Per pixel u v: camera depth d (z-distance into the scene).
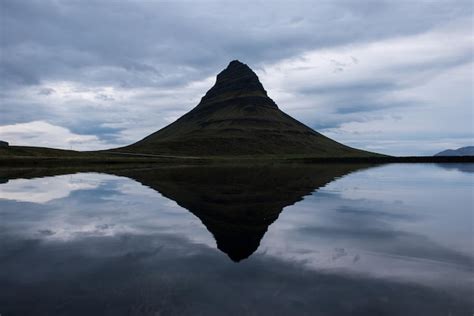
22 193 41.28
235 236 20.33
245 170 92.62
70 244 18.59
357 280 13.24
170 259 15.78
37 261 15.55
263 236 20.36
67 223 24.16
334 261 15.66
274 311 10.59
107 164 120.06
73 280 13.10
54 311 10.56
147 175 71.00
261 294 11.82
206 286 12.49
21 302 11.20
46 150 145.88
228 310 10.66
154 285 12.59
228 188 46.22
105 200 35.28
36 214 27.80
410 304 11.09
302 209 29.98
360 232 21.58
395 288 12.43
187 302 11.16
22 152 134.38
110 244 18.55
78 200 35.38
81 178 62.94
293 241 19.25
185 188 46.09
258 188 46.47
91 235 20.69
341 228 22.70
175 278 13.28
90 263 15.19
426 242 19.17
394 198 37.84
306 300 11.37
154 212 28.34
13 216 26.94
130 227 22.80
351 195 39.97
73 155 145.00
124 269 14.38
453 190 46.25
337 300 11.38
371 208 30.91
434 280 13.29
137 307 10.82
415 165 143.00
